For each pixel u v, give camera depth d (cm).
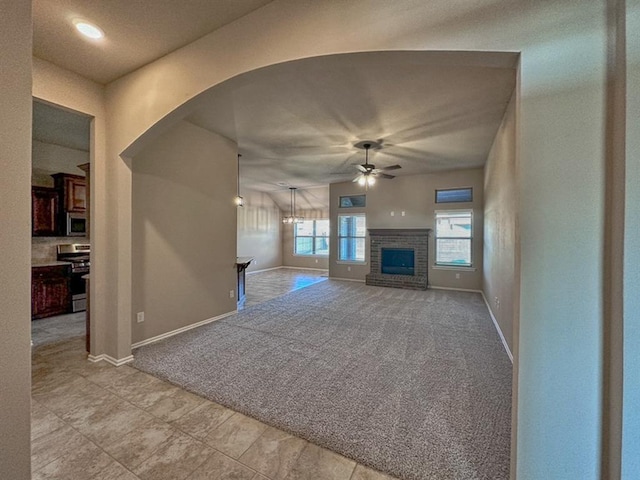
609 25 123
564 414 129
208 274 434
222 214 457
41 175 481
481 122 387
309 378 271
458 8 149
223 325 422
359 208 833
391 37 162
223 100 327
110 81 292
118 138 288
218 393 245
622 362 113
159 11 200
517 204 138
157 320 361
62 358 312
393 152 535
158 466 169
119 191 293
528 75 134
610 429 121
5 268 83
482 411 222
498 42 141
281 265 1161
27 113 88
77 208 500
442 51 152
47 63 260
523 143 134
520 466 135
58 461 172
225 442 189
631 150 111
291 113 362
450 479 162
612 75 122
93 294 304
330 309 518
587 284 126
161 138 362
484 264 615
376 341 363
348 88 298
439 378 272
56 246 498
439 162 611
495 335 387
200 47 229
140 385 258
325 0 179
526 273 133
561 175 129
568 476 129
